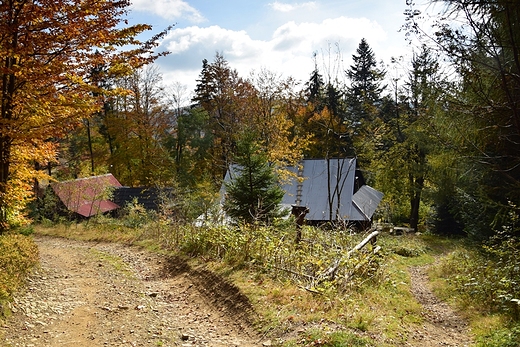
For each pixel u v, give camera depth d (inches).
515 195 375.2
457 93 288.5
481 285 332.8
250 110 1093.8
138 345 229.9
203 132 1456.7
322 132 1354.6
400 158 1120.8
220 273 360.8
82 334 244.1
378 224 617.3
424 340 233.0
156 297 340.8
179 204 753.6
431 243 906.1
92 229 818.8
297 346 200.8
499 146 313.7
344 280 307.4
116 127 1364.4
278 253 354.9
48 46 352.8
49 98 370.6
